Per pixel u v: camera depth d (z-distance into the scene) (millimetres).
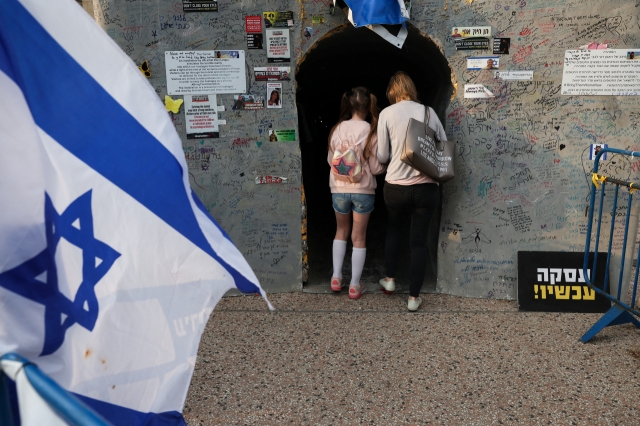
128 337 1383
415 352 3867
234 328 4273
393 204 4418
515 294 4789
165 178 1467
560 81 4527
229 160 4789
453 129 4684
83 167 1345
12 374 987
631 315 3961
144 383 1408
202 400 3334
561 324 4301
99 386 1324
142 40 4574
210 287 1524
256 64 4652
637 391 3352
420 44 5125
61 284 1285
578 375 3541
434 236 5434
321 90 9133
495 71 4551
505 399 3293
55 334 1260
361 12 4402
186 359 1483
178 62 4609
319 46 5215
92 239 1344
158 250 1446
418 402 3281
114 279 1374
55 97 1320
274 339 4090
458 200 4770
